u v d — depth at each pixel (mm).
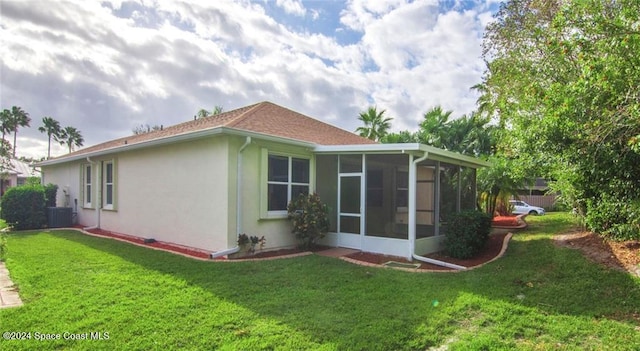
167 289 5766
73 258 8016
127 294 5492
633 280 6098
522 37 12398
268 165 9570
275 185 9781
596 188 8023
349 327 4430
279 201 9867
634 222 7262
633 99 5691
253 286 6047
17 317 4520
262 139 9008
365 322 4602
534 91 7445
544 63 9070
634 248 7441
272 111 12586
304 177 10547
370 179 9734
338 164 10352
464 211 9648
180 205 9828
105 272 6785
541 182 30156
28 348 3727
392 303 5367
